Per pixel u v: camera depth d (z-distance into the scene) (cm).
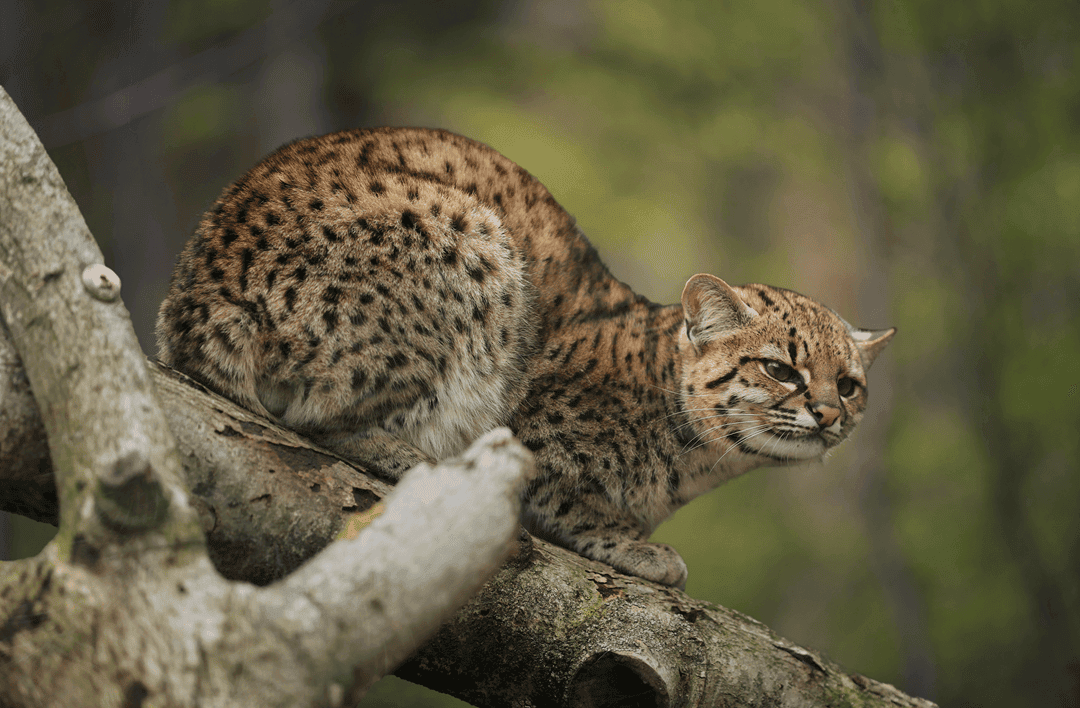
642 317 905
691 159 2942
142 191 2261
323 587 389
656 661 615
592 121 2920
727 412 859
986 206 2244
